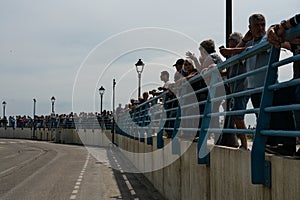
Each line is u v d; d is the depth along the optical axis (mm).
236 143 8211
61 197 13695
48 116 64812
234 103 7613
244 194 6059
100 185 16391
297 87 5605
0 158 31375
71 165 25078
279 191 4930
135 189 15312
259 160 5395
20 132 74188
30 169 23062
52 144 53219
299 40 5406
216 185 7504
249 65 7102
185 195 10094
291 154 5738
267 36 5070
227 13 11375
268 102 5410
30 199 13375
